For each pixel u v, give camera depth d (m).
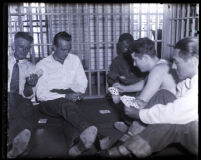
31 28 2.78
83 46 3.14
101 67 3.31
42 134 1.99
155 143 1.53
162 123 1.58
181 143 1.60
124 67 2.76
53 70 2.38
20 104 2.07
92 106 2.70
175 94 1.81
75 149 1.66
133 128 1.79
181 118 1.56
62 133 2.00
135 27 3.08
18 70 2.23
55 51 2.42
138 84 2.37
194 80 1.59
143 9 2.97
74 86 2.49
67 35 2.39
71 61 2.47
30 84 2.26
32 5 2.79
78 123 1.92
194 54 1.63
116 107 2.65
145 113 1.64
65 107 2.05
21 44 2.23
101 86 3.42
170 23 2.78
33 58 2.84
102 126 2.15
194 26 2.20
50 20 2.85
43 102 2.25
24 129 1.78
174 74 1.83
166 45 2.84
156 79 1.83
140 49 1.91
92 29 3.13
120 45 2.73
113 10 2.97
